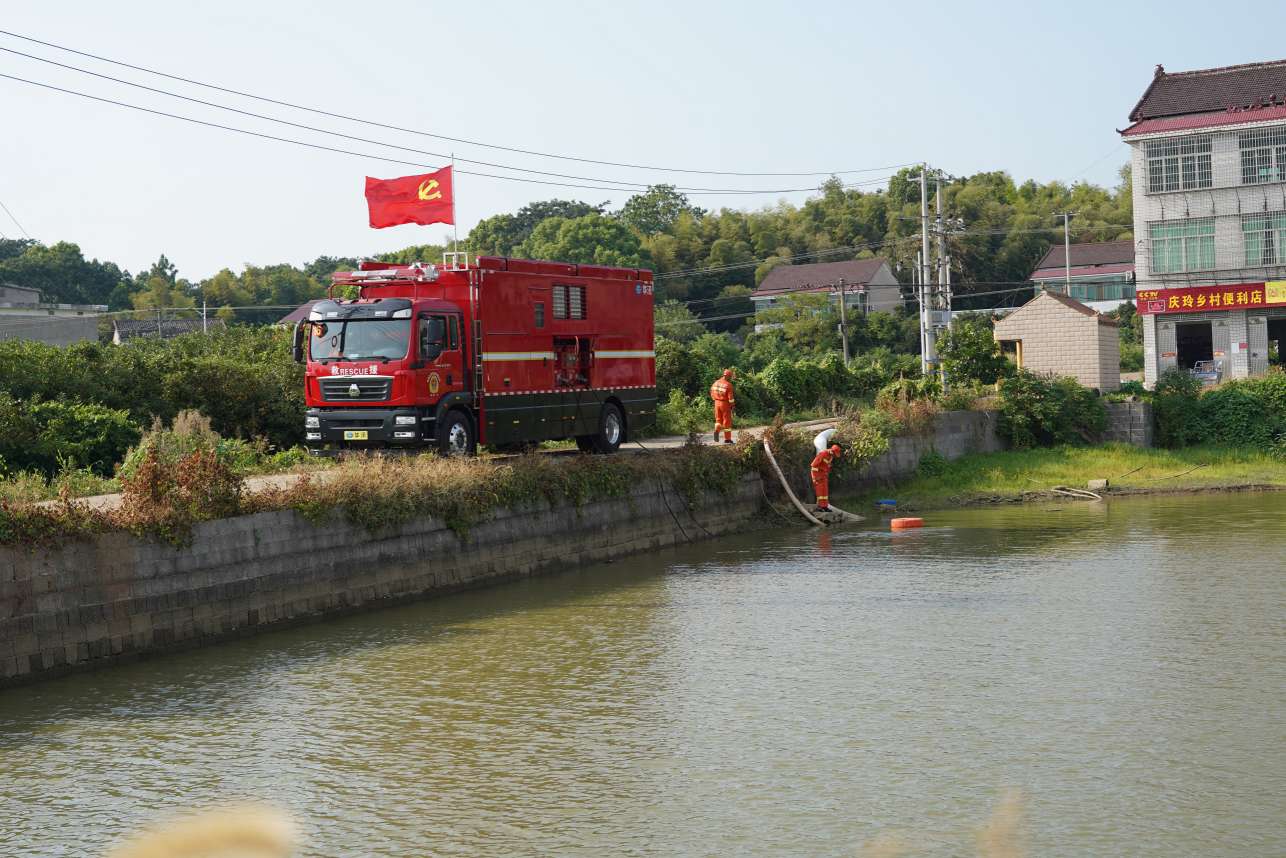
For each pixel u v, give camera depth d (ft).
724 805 35.81
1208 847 31.65
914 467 125.29
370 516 69.05
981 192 434.71
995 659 53.16
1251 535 89.10
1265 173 175.94
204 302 353.31
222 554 61.52
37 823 36.09
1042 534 93.25
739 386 150.71
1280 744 40.32
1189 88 186.60
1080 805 34.88
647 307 100.12
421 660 56.85
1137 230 184.85
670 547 92.79
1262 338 177.06
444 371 80.07
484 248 398.42
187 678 54.13
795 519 104.73
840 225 428.15
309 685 52.49
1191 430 138.10
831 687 49.14
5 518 53.21
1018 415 136.15
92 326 207.41
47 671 53.72
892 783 37.19
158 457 65.41
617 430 96.84
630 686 50.67
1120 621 60.49
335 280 84.48
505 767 40.34
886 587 72.13
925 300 168.55
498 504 78.13
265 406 105.29
